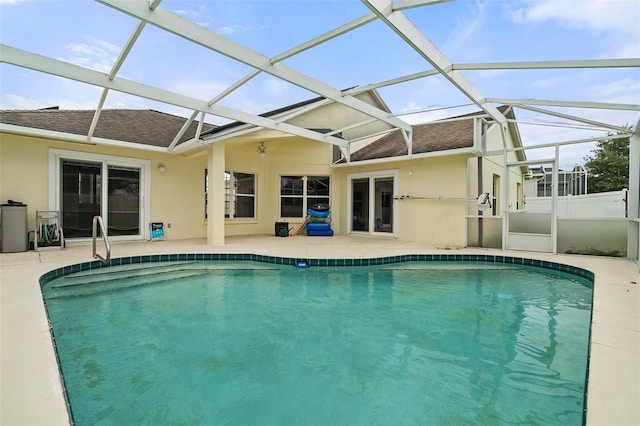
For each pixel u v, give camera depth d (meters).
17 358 2.42
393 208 11.33
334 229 13.20
